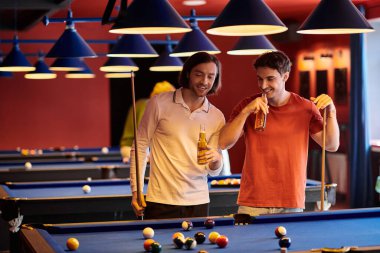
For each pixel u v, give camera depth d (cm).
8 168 799
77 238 342
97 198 521
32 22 997
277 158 416
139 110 894
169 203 423
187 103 426
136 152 418
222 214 574
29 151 1027
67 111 1207
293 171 416
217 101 1178
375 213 394
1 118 1190
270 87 411
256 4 371
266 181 417
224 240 317
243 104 431
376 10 902
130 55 671
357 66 925
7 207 507
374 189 925
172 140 423
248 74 1163
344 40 961
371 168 925
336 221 381
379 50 951
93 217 556
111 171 758
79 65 855
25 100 1196
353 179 930
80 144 1212
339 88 973
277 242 329
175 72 1361
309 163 1044
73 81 1206
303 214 383
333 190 564
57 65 850
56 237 344
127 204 528
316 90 1030
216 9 981
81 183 609
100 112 1215
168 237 343
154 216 426
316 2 926
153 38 1162
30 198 509
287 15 1048
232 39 1166
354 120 930
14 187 596
